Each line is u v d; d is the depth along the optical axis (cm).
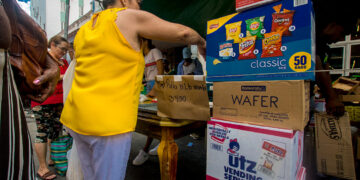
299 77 77
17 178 57
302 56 76
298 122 77
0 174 51
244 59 93
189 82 103
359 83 127
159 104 113
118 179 82
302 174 99
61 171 179
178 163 201
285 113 80
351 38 125
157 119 115
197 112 103
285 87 80
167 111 110
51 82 94
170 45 607
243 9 91
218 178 98
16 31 73
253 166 85
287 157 76
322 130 122
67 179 103
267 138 81
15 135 57
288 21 79
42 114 173
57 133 187
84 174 93
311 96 138
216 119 100
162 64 258
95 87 81
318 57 119
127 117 82
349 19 120
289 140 75
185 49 321
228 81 98
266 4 85
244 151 88
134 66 85
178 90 107
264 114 86
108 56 81
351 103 145
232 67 97
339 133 117
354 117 139
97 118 78
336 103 116
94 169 85
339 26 118
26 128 63
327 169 121
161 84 112
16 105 59
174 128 115
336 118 117
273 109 84
